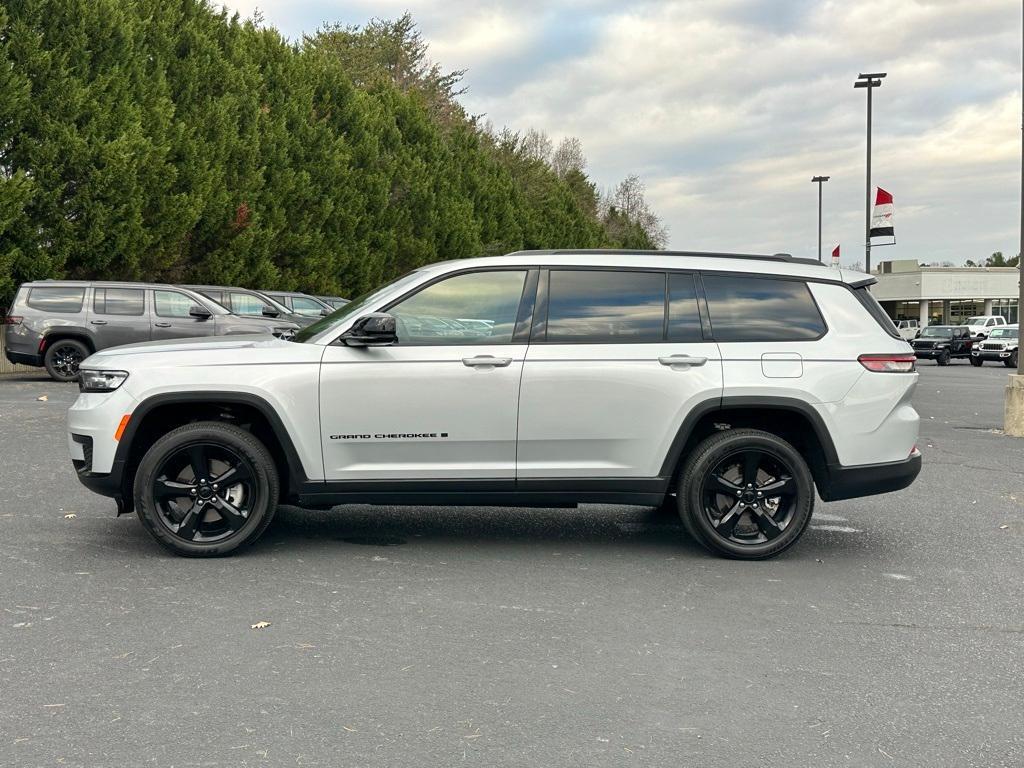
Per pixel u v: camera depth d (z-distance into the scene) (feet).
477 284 18.70
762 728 11.10
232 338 19.89
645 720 11.27
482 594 16.24
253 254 85.66
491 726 11.01
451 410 18.07
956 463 32.32
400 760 10.12
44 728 10.73
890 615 15.51
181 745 10.36
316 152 97.81
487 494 18.42
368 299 18.89
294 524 21.44
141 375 17.88
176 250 76.28
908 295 223.71
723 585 17.11
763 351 18.57
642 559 18.88
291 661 12.94
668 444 18.39
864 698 12.04
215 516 18.89
